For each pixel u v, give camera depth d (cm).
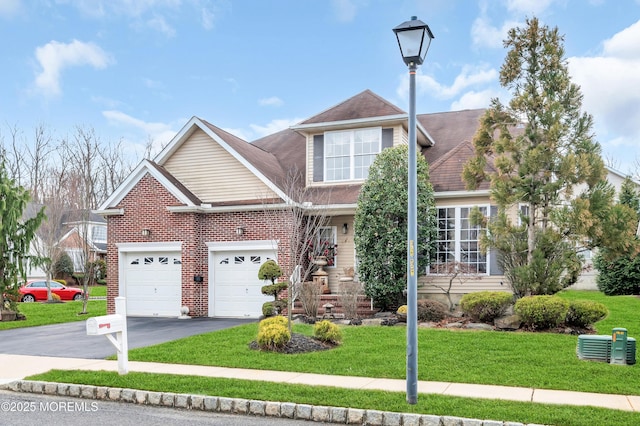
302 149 2483
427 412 759
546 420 716
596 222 1391
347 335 1362
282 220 1856
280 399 832
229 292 1955
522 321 1400
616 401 808
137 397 892
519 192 1476
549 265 1469
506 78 1550
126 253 2056
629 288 2319
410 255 823
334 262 1992
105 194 4891
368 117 2023
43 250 3128
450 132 2364
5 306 1998
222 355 1167
